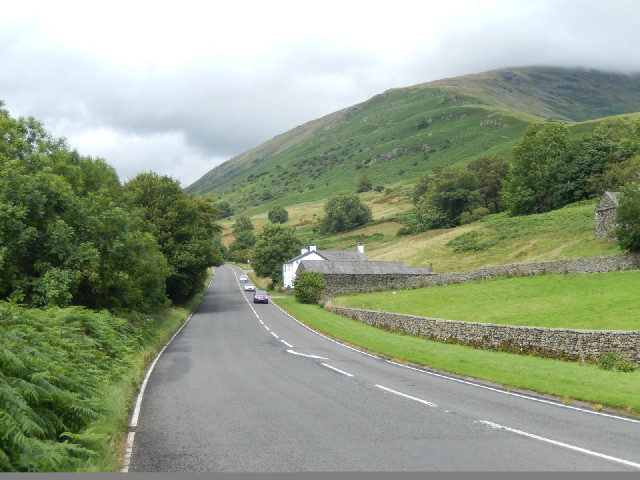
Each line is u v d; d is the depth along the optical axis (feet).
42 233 80.18
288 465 25.34
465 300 150.30
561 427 33.04
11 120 96.58
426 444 29.01
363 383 50.57
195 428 33.04
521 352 71.97
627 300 110.42
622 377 51.49
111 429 31.07
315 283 205.05
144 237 114.32
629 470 24.43
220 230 209.97
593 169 281.74
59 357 36.70
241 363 66.03
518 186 310.24
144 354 69.10
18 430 21.31
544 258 214.48
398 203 542.16
